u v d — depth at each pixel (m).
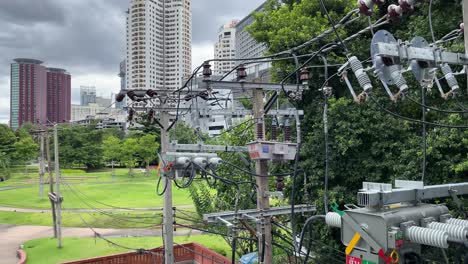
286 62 14.21
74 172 75.81
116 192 47.41
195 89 10.23
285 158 9.14
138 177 67.88
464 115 10.02
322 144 13.12
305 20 14.30
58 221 23.22
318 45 13.55
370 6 4.66
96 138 81.06
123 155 70.81
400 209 4.44
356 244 4.40
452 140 10.24
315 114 13.94
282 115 9.48
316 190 13.52
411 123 12.33
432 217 4.43
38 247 23.45
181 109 11.23
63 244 23.91
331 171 12.89
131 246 23.20
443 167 10.60
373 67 4.62
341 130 12.38
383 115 12.23
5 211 36.22
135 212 34.28
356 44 13.72
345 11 14.53
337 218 4.90
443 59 4.65
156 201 40.56
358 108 12.36
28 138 71.25
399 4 4.56
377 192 4.35
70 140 78.56
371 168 12.74
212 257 17.95
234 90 9.89
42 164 43.09
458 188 5.14
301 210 9.75
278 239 14.51
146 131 69.69
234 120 17.95
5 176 64.62
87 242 24.34
